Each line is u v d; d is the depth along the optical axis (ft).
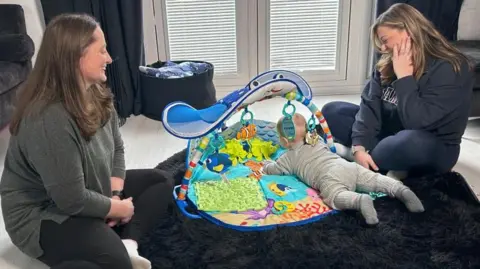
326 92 10.54
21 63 8.56
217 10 9.78
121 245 4.23
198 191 5.91
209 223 5.39
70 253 4.15
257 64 10.30
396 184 5.57
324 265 4.64
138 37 9.02
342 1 9.77
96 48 4.09
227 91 10.50
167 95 8.83
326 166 5.79
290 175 6.28
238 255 4.84
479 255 4.71
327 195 5.60
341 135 7.09
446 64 5.70
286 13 9.85
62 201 4.11
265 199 5.75
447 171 6.24
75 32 3.96
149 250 4.90
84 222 4.26
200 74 8.86
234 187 5.98
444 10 9.30
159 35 9.95
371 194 5.82
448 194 5.76
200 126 5.65
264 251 4.88
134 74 9.22
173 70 9.02
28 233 4.27
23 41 8.39
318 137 6.30
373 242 4.96
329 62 10.34
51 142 3.95
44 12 8.84
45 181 4.07
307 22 9.95
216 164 6.45
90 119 4.15
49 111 3.96
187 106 6.15
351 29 9.99
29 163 4.18
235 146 6.77
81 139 4.15
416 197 5.42
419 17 5.75
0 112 7.68
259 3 9.72
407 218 5.32
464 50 8.45
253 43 10.08
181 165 6.78
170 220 5.42
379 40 5.97
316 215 5.44
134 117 9.41
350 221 5.30
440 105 5.71
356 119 6.73
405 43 5.72
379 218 5.34
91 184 4.46
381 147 6.11
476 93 7.82
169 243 5.02
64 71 3.97
